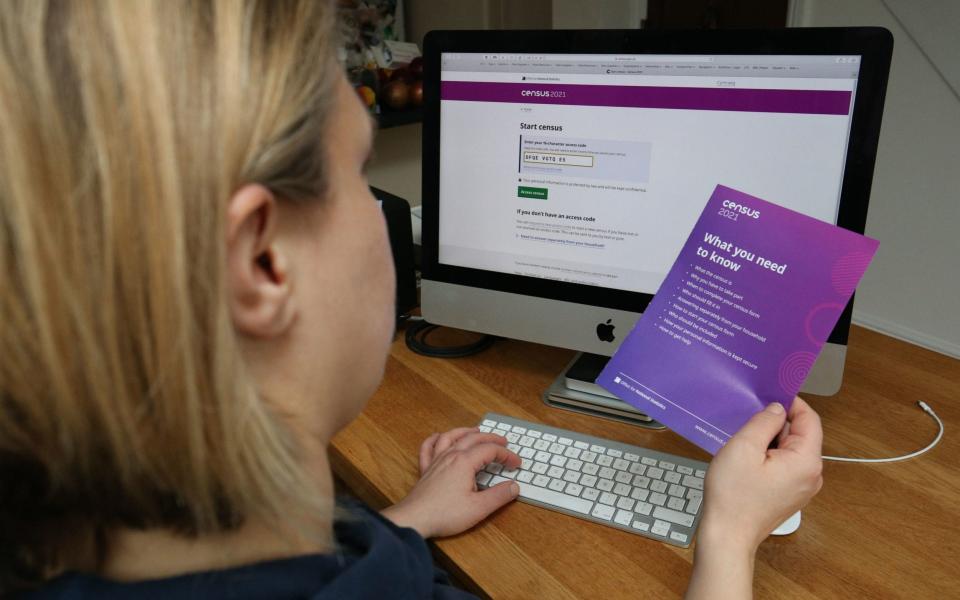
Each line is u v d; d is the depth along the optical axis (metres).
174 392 0.31
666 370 0.66
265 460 0.34
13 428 0.31
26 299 0.28
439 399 0.94
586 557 0.66
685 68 0.78
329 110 0.35
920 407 0.87
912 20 1.49
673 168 0.82
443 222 0.97
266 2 0.32
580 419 0.88
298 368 0.38
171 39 0.29
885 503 0.71
